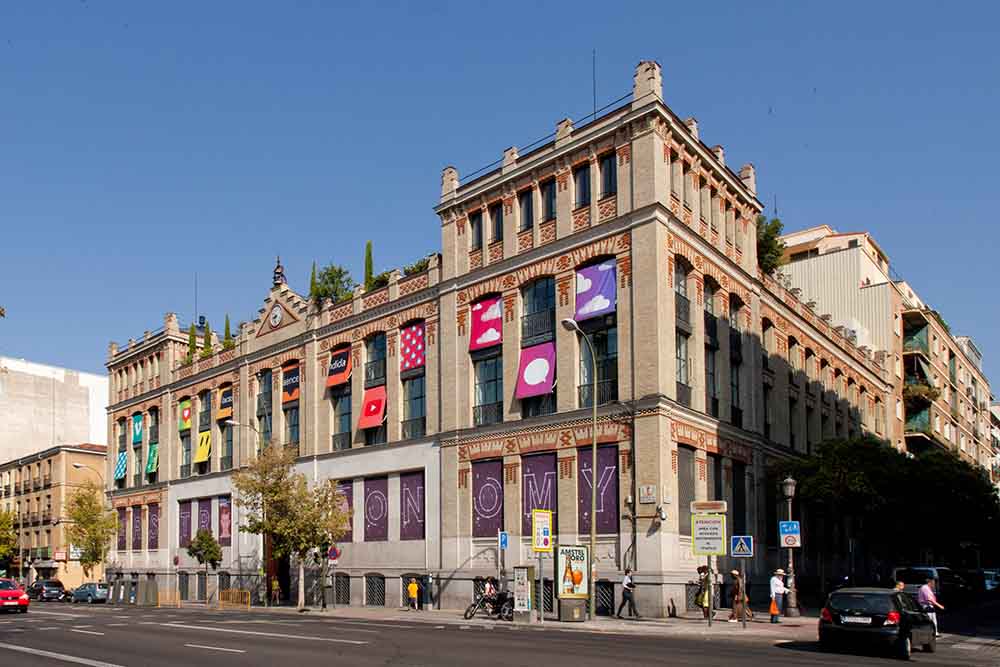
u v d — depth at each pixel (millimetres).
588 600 33969
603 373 36375
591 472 36000
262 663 17875
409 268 52406
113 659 19016
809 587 45875
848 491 40594
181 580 61406
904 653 20953
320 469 50062
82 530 68625
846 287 69312
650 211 35438
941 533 47875
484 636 25125
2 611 42500
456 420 41938
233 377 58906
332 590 47938
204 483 60188
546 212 39906
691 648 21906
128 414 71250
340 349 50500
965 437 87875
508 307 40562
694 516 29828
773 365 46250
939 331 78188
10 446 92688
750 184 44344
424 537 43094
